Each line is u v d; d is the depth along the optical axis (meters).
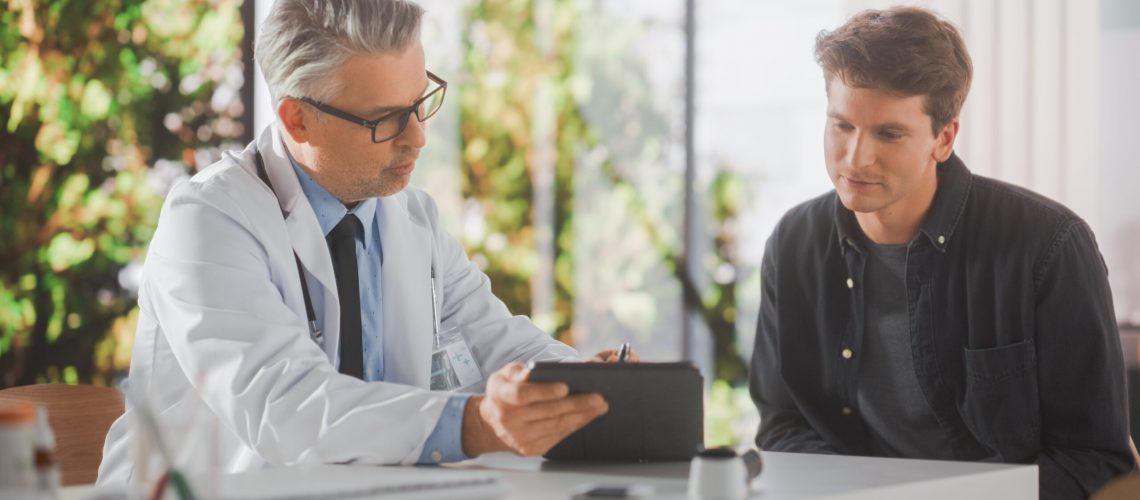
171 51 3.93
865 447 2.27
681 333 4.79
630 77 4.82
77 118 3.81
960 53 2.02
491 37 4.75
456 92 4.71
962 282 2.14
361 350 2.02
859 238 2.20
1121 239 4.07
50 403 2.22
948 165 2.17
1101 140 4.11
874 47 1.96
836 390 2.25
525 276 4.80
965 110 4.21
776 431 2.36
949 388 2.16
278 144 2.01
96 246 3.84
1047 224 2.09
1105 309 2.07
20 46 3.74
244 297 1.84
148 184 3.91
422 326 2.12
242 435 1.75
